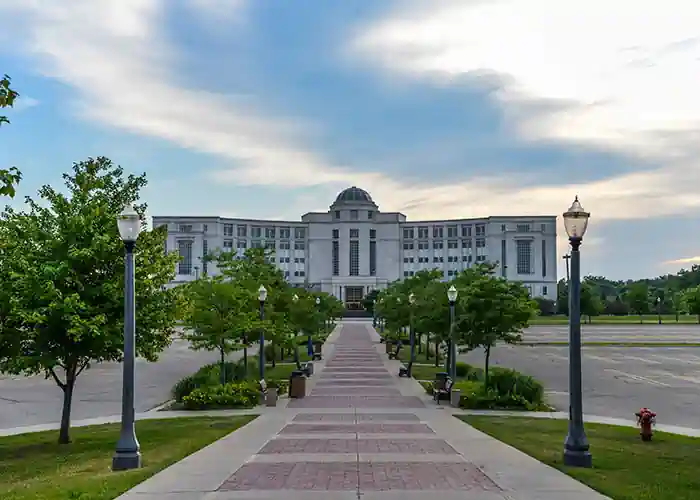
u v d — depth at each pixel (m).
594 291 134.88
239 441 16.72
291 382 27.70
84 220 18.17
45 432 20.48
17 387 32.78
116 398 29.08
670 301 133.38
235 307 27.98
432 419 21.28
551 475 12.45
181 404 25.73
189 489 11.34
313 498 10.62
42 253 18.03
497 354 52.47
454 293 27.92
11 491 11.63
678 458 14.77
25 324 17.91
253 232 153.75
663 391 30.50
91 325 16.69
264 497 10.72
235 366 31.39
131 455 13.53
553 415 22.73
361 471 12.77
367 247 155.50
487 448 15.54
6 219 18.41
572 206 14.06
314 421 20.80
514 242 150.00
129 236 13.95
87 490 11.35
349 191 158.50
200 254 146.38
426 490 11.17
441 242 156.75
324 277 155.12
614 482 11.94
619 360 46.62
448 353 33.88
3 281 17.61
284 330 34.69
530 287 149.12
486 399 24.30
